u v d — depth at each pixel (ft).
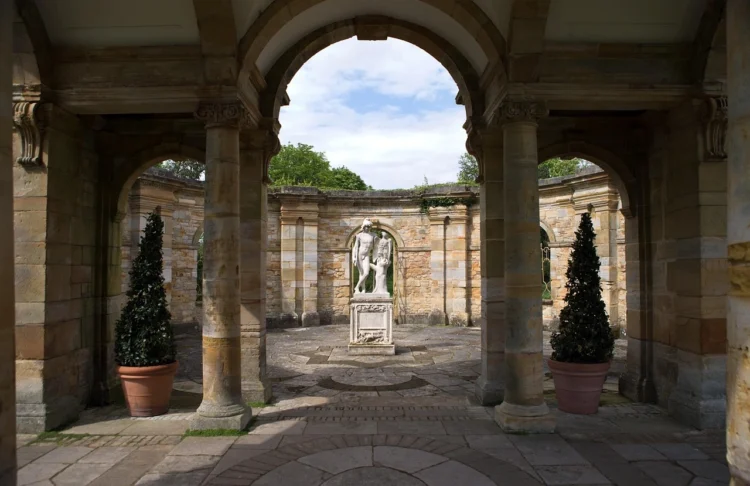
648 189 26.13
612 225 48.49
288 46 26.03
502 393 24.89
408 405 25.09
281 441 19.54
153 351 23.89
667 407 23.90
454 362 37.99
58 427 21.66
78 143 24.23
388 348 41.45
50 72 21.36
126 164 26.50
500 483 15.94
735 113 10.92
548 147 27.12
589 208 50.47
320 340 49.39
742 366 10.41
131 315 23.77
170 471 16.84
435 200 61.00
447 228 61.62
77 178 24.13
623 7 20.65
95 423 22.26
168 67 21.33
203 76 21.20
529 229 20.89
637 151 26.48
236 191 21.40
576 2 20.44
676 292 23.36
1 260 10.69
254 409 24.14
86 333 24.93
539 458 17.94
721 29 20.39
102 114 24.90
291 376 32.99
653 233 25.68
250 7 20.62
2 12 10.77
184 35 21.11
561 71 21.45
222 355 20.94
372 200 63.05
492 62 22.44
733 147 10.94
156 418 23.09
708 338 21.44
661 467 17.25
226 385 21.01
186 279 54.13
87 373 25.04
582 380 23.29
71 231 23.56
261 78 24.64
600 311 23.94
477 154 26.55
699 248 21.65
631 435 20.42
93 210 25.72
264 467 17.07
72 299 23.63
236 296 21.30
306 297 60.90
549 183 53.21
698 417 21.07
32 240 21.48
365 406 24.85
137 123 26.50
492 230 25.52
